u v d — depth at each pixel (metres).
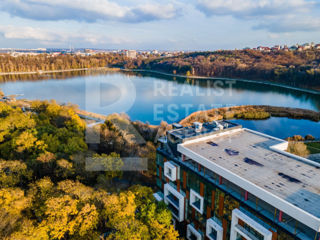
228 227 28.39
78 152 48.09
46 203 30.69
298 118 105.19
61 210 28.66
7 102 98.44
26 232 25.97
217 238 29.42
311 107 123.62
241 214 25.33
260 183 26.19
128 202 31.97
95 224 29.88
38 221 32.12
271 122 100.06
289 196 23.94
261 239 24.00
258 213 24.23
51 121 74.44
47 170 42.56
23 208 31.55
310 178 27.09
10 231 26.64
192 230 34.25
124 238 26.67
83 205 31.12
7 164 39.34
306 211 21.77
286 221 22.97
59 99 125.56
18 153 46.06
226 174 27.05
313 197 23.83
